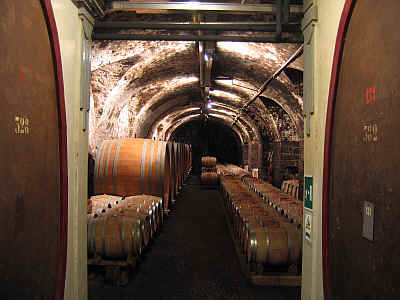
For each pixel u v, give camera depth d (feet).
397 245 4.41
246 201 19.67
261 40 9.57
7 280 5.13
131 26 9.55
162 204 21.63
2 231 4.98
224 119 66.49
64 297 7.29
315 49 7.66
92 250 13.00
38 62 6.09
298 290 12.48
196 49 20.48
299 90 23.76
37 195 6.05
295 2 9.66
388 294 4.61
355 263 5.59
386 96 4.66
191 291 12.37
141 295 12.00
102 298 11.70
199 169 85.15
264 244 12.61
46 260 6.42
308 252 7.93
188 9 8.96
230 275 14.01
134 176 21.08
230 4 9.07
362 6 5.40
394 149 4.48
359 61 5.49
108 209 15.75
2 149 4.96
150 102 34.71
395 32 4.45
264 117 40.42
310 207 7.81
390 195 4.57
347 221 5.91
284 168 37.81
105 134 26.12
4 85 4.99
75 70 7.96
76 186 7.89
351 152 5.77
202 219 25.46
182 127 84.89
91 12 8.68
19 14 5.42
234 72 26.17
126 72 22.43
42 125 6.25
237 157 85.35
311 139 7.82
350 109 5.82
